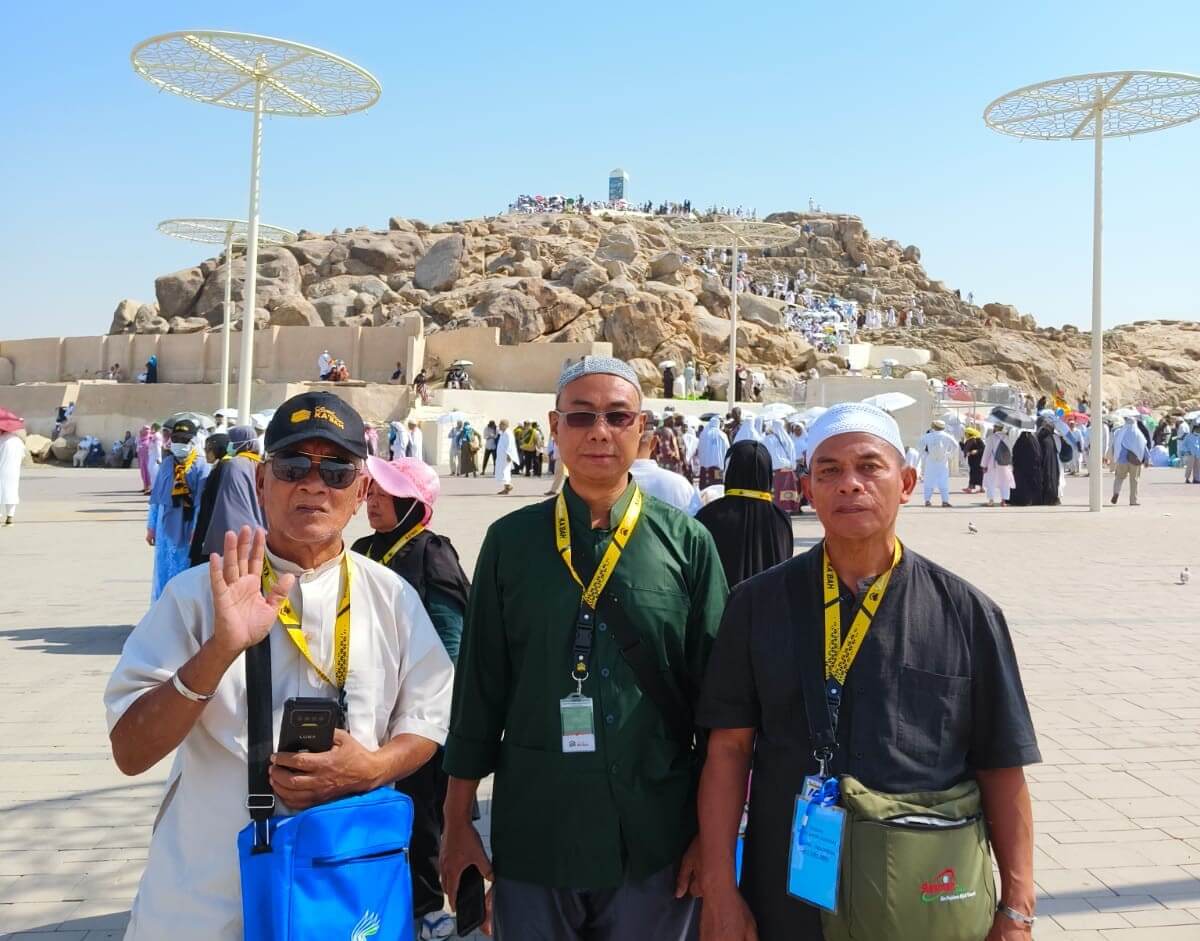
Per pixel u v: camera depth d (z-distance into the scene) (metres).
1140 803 4.96
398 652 2.53
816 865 2.21
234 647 2.13
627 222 61.41
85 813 4.86
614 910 2.60
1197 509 21.22
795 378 45.22
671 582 2.69
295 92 18.80
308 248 52.78
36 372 44.31
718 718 2.48
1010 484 22.66
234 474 6.05
